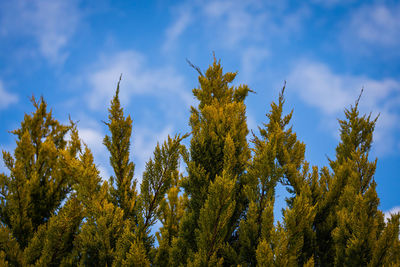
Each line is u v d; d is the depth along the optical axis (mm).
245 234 5414
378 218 5348
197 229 5223
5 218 6891
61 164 7289
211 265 4758
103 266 5324
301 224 4727
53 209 7355
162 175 6305
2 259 5203
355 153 8086
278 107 8648
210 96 8453
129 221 5934
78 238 5680
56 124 8969
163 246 5707
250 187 5773
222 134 6711
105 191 5758
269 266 4281
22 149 7906
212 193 4949
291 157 8094
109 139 6957
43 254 5516
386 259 4867
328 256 6277
